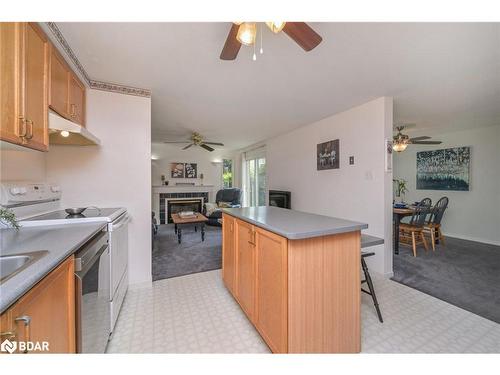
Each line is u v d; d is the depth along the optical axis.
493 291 2.43
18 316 0.72
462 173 4.66
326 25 1.49
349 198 3.27
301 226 1.44
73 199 2.29
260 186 6.66
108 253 1.66
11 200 1.58
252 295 1.76
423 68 2.09
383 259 2.78
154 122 4.02
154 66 2.04
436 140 5.07
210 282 2.68
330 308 1.43
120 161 2.44
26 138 1.25
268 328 1.52
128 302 2.21
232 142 6.07
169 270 3.05
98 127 2.36
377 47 1.75
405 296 2.33
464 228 4.67
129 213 2.48
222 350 1.58
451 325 1.85
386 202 2.79
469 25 1.49
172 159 7.12
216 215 5.95
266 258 1.55
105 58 1.89
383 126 2.78
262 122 4.00
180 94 2.71
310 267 1.36
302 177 4.35
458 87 2.51
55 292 0.94
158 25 1.47
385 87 2.51
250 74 2.20
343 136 3.38
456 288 2.50
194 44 1.70
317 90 2.60
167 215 6.90
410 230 3.75
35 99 1.34
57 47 1.63
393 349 1.58
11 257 0.97
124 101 2.45
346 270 1.48
